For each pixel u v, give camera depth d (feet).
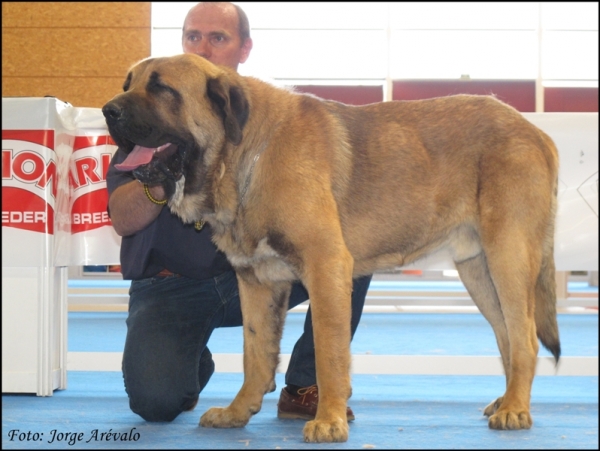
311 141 9.92
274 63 37.76
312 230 9.42
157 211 11.05
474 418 11.17
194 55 10.09
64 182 13.78
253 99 10.02
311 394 10.98
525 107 37.73
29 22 33.47
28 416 11.07
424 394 13.84
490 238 10.71
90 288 35.01
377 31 37.55
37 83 33.73
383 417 11.25
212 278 11.58
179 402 10.53
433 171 11.07
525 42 37.58
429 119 11.34
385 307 30.83
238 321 12.50
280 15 37.47
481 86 37.70
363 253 10.93
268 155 9.73
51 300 13.17
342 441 9.12
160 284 11.68
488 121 11.18
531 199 10.71
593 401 12.91
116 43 33.47
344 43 37.68
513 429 10.09
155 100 9.58
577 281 52.44
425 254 11.52
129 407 11.93
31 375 13.03
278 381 15.46
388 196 10.85
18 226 13.10
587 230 15.23
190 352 10.84
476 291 12.01
